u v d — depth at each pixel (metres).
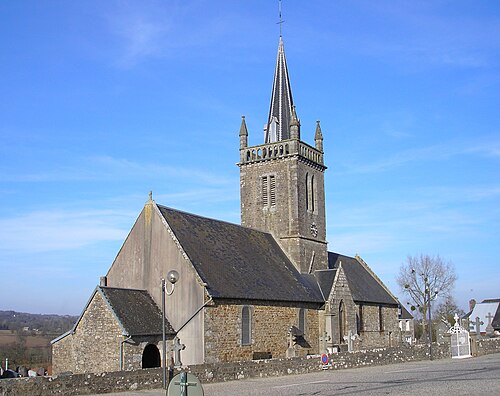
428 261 101.94
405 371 37.69
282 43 63.69
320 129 64.31
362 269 74.44
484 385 27.47
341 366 40.88
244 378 34.06
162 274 42.09
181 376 15.81
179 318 40.53
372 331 64.75
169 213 45.03
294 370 37.22
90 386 26.83
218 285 41.59
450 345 53.09
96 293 38.09
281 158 58.59
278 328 47.00
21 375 43.75
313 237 59.28
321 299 53.41
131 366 36.59
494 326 102.00
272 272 50.47
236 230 52.56
